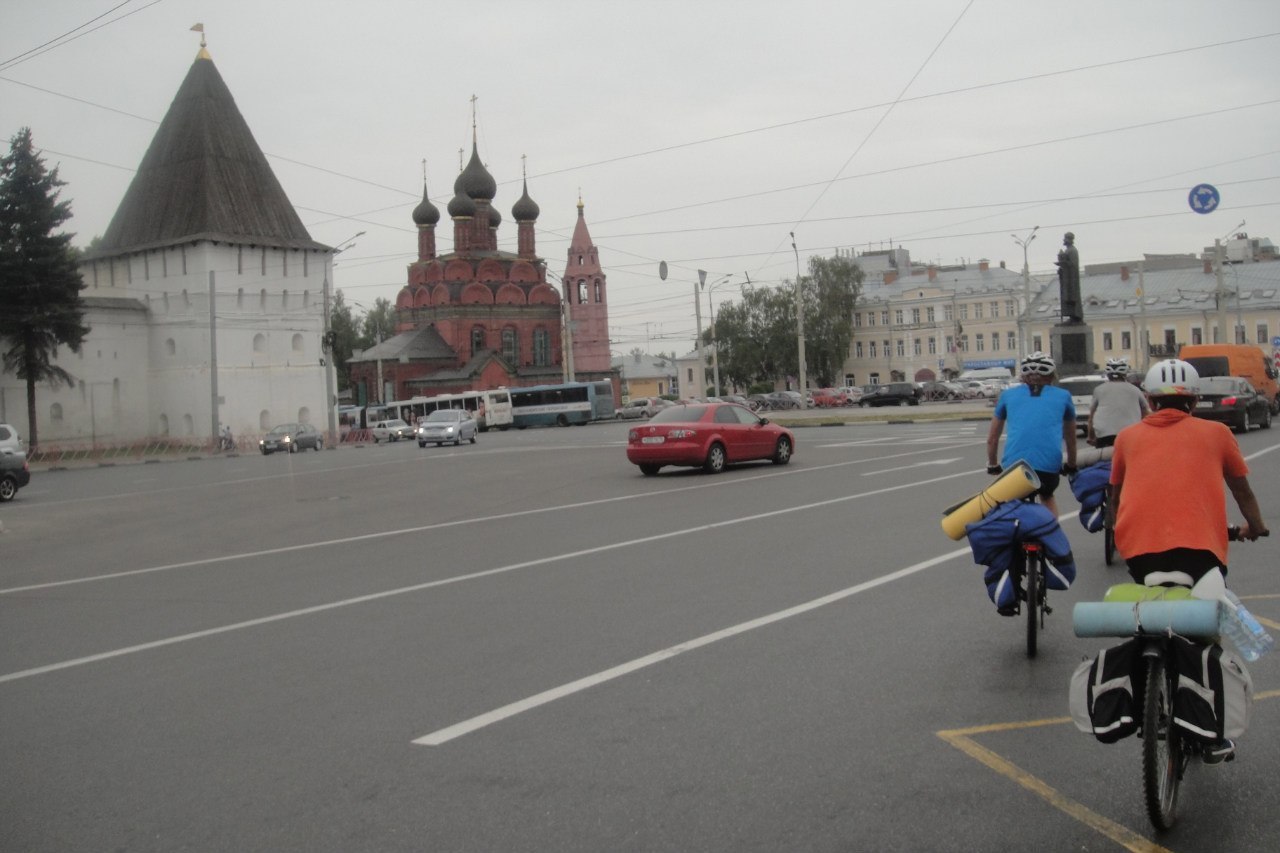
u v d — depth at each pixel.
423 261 111.56
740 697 6.63
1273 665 7.00
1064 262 37.88
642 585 10.66
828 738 5.82
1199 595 4.94
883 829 4.63
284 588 11.52
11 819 5.12
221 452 64.12
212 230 74.19
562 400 87.19
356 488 26.05
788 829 4.66
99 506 24.86
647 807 4.95
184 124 77.62
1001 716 6.12
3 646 9.15
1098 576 10.30
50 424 70.06
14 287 60.28
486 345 108.00
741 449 25.27
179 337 75.12
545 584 10.98
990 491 7.66
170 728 6.50
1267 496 15.41
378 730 6.26
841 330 107.25
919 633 8.18
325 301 70.62
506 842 4.62
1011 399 8.72
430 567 12.53
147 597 11.40
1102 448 11.07
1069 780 5.15
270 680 7.54
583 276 111.81
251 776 5.58
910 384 76.69
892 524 14.36
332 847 4.64
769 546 12.92
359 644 8.55
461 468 31.84
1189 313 86.81
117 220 80.31
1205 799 4.95
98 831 4.94
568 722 6.27
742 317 109.81
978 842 4.50
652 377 155.62
